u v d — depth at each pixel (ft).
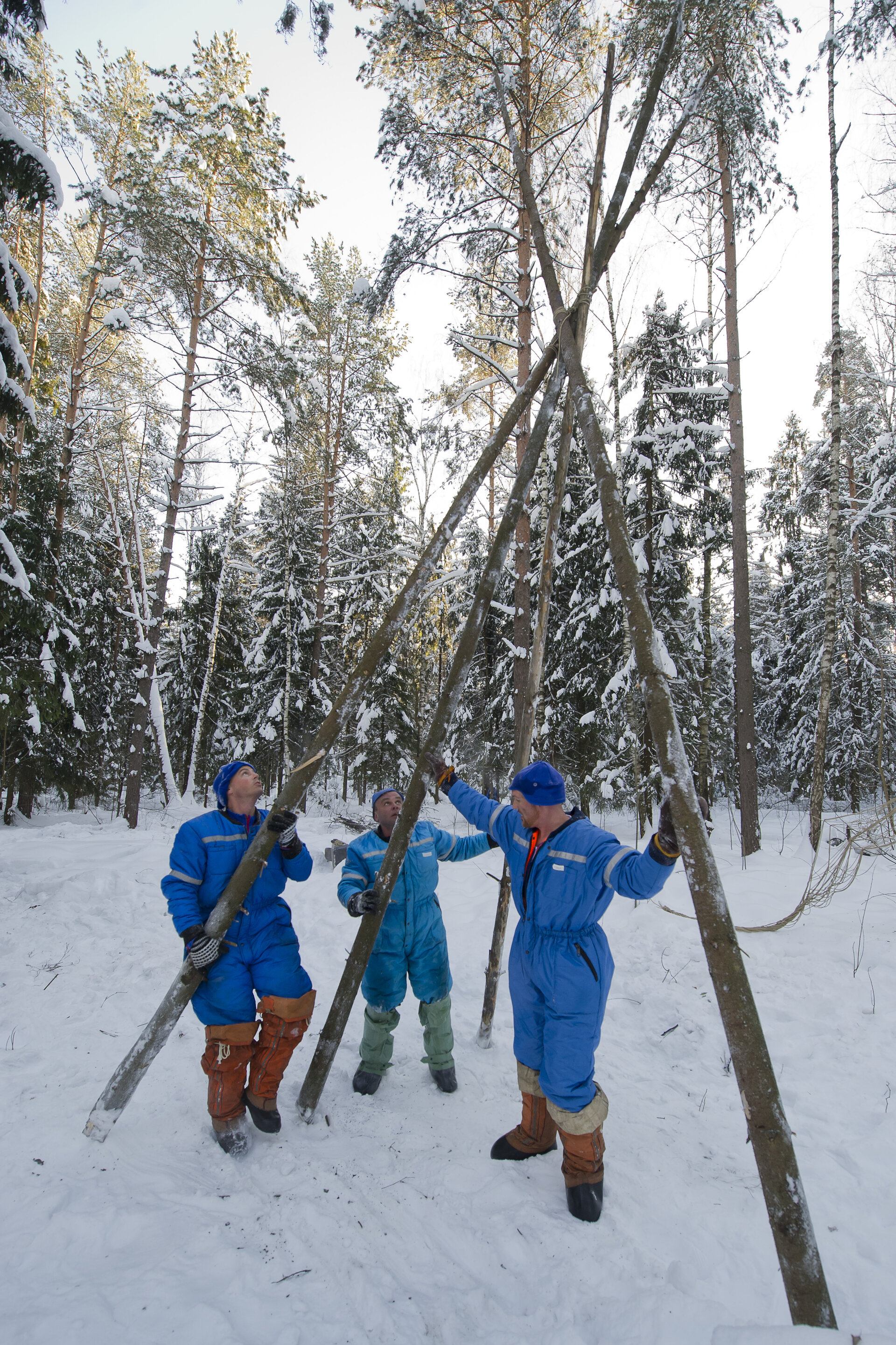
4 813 48.52
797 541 60.54
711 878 6.44
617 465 37.68
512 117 28.81
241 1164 8.71
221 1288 6.52
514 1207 8.26
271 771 58.49
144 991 14.30
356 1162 8.96
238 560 68.33
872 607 52.08
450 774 10.30
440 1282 7.08
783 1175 5.78
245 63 44.73
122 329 42.93
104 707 62.95
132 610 65.00
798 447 63.82
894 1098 10.92
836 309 27.35
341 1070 11.56
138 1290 6.32
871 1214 8.52
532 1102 9.28
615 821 53.47
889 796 22.13
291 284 46.60
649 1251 7.66
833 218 27.04
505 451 35.60
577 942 8.59
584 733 41.24
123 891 21.33
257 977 9.37
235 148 43.86
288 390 47.09
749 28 26.96
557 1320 6.66
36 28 18.94
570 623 40.63
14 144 19.45
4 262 21.35
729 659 49.42
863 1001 13.91
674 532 36.42
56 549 45.19
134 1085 8.84
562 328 10.07
